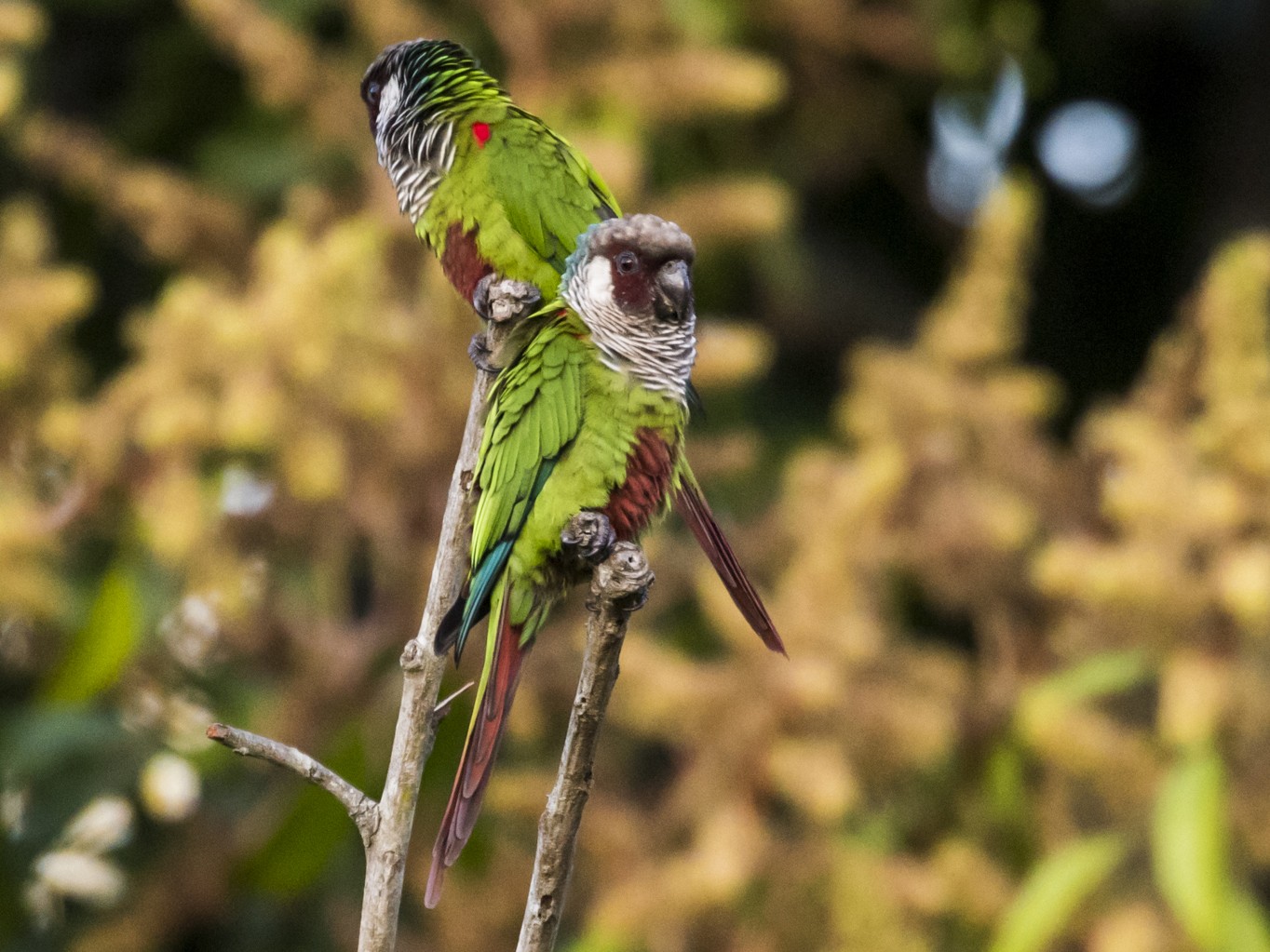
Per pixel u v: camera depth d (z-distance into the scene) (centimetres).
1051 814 1076
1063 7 1597
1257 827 999
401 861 568
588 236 720
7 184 1395
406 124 897
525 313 732
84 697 925
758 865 972
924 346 1177
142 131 1388
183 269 1253
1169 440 1020
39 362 1075
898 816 1100
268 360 984
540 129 897
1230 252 998
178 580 1118
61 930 1173
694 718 1002
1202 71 1728
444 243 899
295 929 1197
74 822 1118
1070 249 1712
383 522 1043
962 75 1420
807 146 1457
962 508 1094
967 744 1091
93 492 1023
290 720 1040
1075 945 1065
